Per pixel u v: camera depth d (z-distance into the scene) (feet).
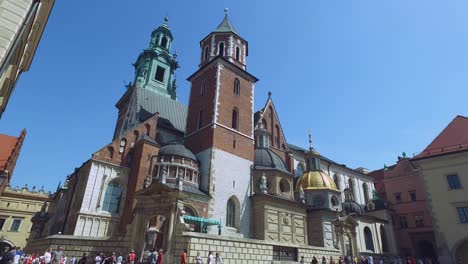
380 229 180.34
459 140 141.49
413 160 148.97
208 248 76.48
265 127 180.55
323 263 100.07
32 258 83.46
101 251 84.23
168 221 81.10
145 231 85.40
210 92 150.92
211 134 135.74
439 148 145.18
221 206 122.83
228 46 169.58
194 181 122.11
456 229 128.47
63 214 128.77
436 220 135.03
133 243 82.53
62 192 147.74
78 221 106.01
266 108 186.50
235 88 159.53
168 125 169.48
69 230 110.52
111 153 125.29
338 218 138.10
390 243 179.42
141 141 126.72
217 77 150.61
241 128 150.10
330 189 156.46
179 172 118.93
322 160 209.46
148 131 145.07
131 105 183.52
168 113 182.29
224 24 184.34
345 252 125.39
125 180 124.06
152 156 124.57
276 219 128.77
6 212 186.50
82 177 123.54
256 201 130.93
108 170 120.98
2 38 30.73
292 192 145.69
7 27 31.45
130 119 174.40
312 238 143.95
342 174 225.97
